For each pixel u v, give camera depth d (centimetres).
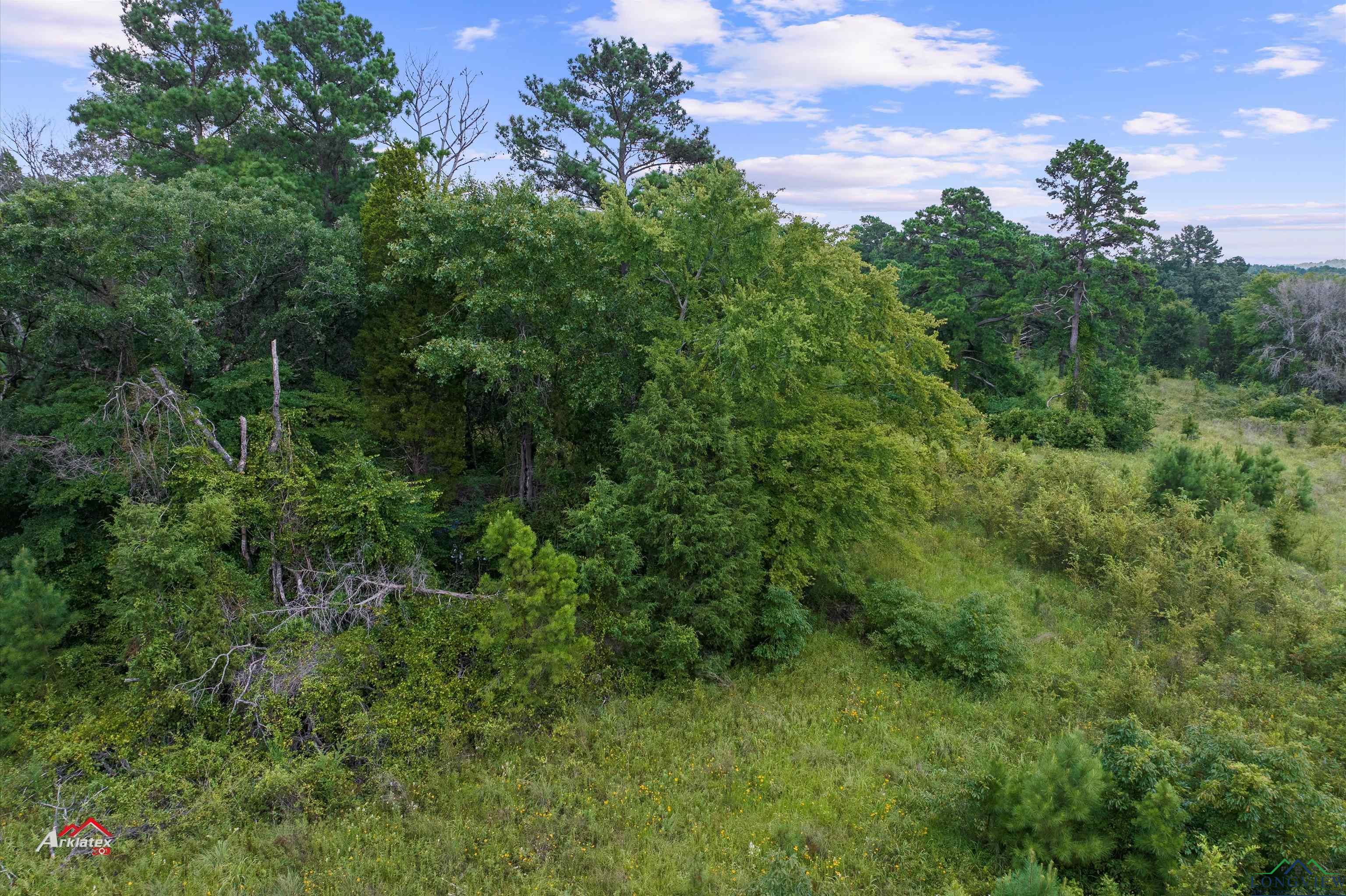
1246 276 7362
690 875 862
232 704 1100
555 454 1719
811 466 1520
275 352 1316
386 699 1140
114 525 1168
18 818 926
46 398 1566
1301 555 1884
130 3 2847
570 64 3133
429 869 853
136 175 2633
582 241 1559
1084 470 2208
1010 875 789
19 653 1152
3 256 1357
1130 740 920
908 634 1414
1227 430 3588
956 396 1659
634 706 1224
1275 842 798
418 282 1723
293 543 1254
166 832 885
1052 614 1602
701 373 1418
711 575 1321
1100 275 3447
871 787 1051
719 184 1442
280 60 2669
